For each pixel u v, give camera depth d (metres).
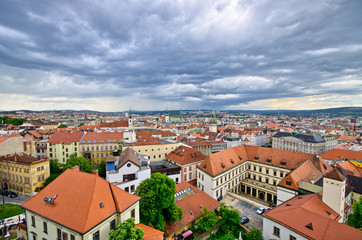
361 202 50.56
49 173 83.06
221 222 54.88
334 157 109.75
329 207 48.38
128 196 39.41
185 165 87.38
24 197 74.31
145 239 34.59
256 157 92.81
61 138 113.25
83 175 38.38
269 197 83.88
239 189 92.12
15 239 44.78
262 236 47.84
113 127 196.50
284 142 192.62
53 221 32.78
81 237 29.62
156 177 49.50
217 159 82.44
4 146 87.69
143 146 100.75
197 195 63.78
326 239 35.72
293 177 65.50
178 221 52.66
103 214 33.16
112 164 69.75
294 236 40.12
